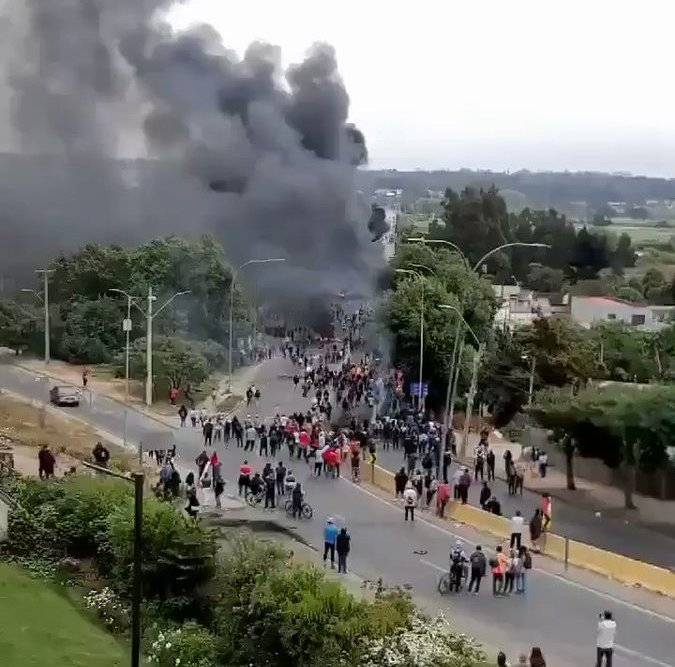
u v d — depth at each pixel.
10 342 89.31
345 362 84.88
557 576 29.39
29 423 51.38
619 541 36.09
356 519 36.25
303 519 35.91
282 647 20.12
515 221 172.50
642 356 71.56
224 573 22.78
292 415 59.03
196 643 20.98
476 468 46.88
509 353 66.38
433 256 83.00
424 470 45.28
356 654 19.59
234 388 77.12
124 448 47.66
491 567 28.66
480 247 150.75
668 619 25.44
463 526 35.72
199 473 41.09
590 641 23.61
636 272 171.62
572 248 170.25
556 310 118.06
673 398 41.06
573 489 44.78
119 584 23.95
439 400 72.38
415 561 30.61
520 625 24.69
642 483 43.91
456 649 20.61
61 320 87.56
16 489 28.75
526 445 52.72
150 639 21.69
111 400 66.62
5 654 19.16
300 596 20.34
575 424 42.94
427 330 71.62
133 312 85.75
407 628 20.45
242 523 34.66
